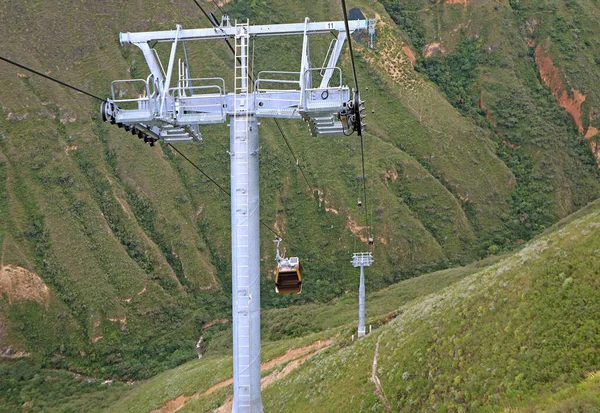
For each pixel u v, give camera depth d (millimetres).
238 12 114438
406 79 113500
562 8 129250
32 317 74000
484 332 20469
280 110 12758
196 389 45312
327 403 25844
